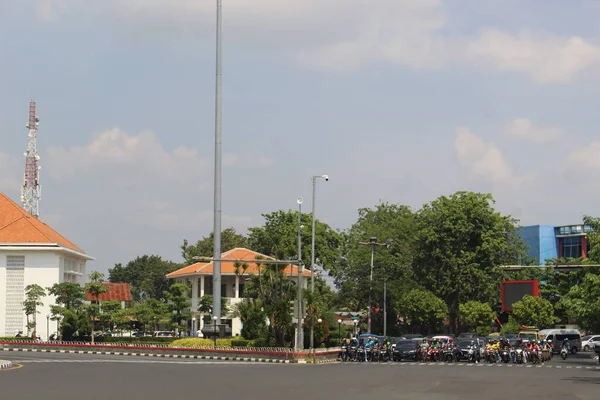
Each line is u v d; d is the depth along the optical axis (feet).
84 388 104.53
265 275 242.17
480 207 335.47
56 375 132.77
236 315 251.39
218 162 219.41
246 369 158.81
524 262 369.30
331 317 298.56
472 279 328.90
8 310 334.03
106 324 305.12
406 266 368.07
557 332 280.10
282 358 205.57
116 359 205.77
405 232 397.60
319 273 364.17
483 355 220.64
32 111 447.83
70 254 360.07
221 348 222.69
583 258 338.13
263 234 390.01
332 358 221.87
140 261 635.66
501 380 130.62
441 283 335.06
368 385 115.75
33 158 447.42
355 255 376.07
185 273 362.94
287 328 229.66
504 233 346.54
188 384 113.50
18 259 337.11
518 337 245.86
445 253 334.44
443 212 333.42
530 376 143.23
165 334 357.41
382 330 361.71
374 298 352.69
